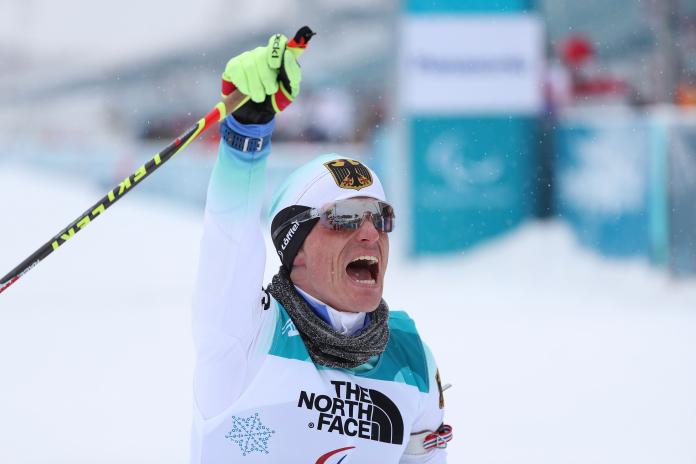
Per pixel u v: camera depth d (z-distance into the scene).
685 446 18.06
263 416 8.62
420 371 9.49
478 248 42.84
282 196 9.28
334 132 56.62
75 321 32.94
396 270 41.97
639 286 37.34
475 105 42.78
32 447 18.30
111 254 46.19
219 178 7.90
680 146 38.44
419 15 42.31
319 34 74.94
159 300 37.38
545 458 17.42
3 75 84.31
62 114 80.94
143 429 19.61
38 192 54.16
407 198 42.75
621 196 39.81
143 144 65.31
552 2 56.81
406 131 42.75
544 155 43.47
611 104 48.22
